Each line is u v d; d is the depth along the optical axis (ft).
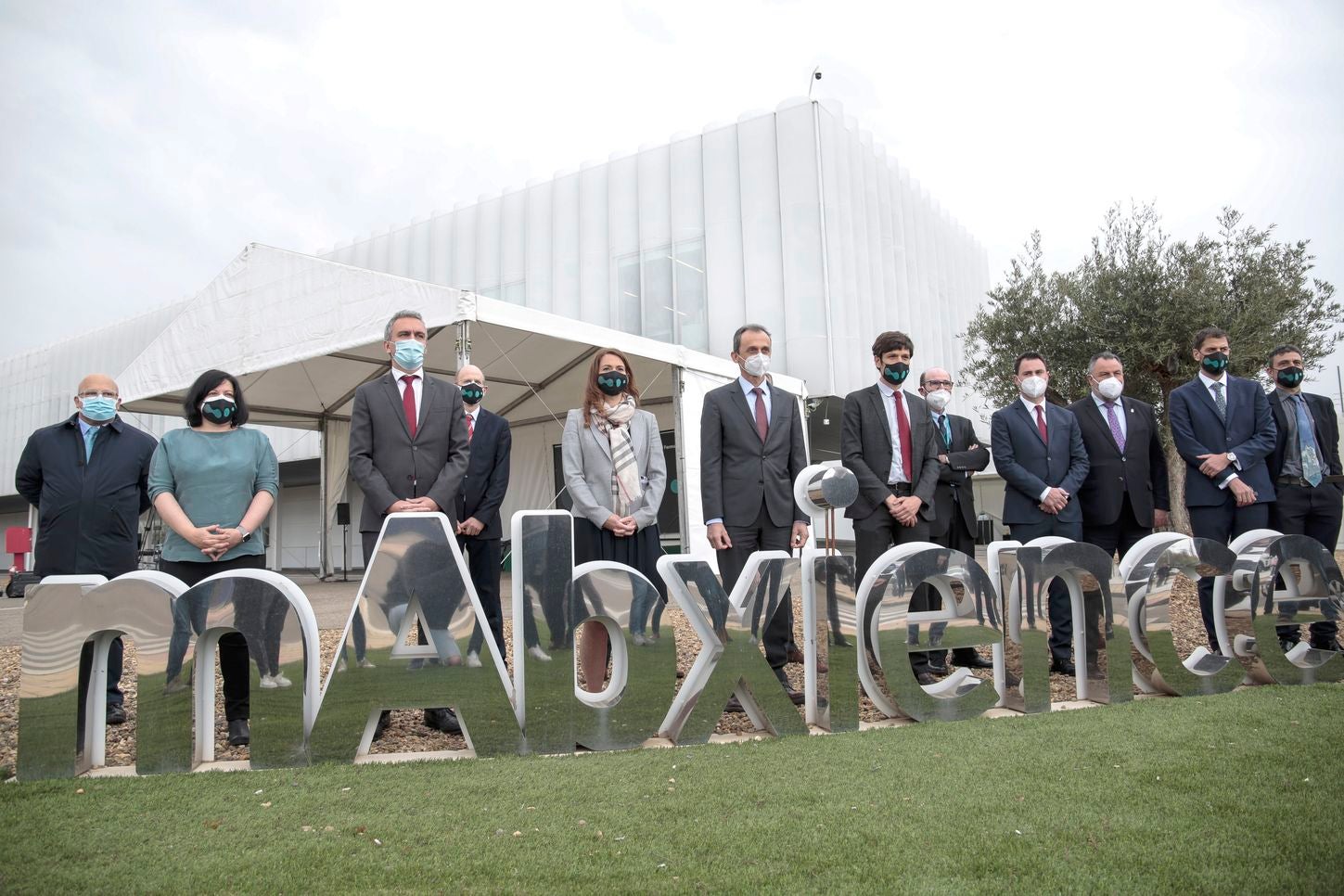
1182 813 7.02
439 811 7.47
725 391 12.99
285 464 61.77
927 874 5.86
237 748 10.47
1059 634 14.89
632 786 8.17
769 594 10.71
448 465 11.59
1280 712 10.87
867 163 54.85
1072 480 14.94
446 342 33.30
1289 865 5.89
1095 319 34.30
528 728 9.65
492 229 62.75
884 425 13.70
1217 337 14.94
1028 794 7.63
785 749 9.68
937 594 15.29
